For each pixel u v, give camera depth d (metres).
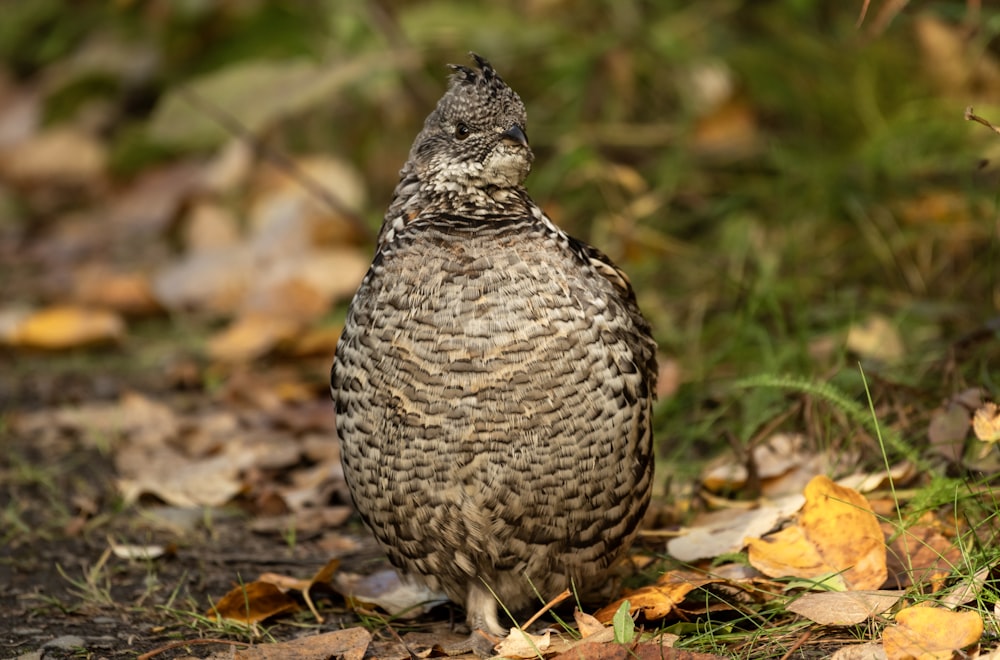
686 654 5.08
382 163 13.34
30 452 9.04
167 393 10.43
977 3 9.30
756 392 7.98
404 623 6.38
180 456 8.81
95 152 15.75
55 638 6.13
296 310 11.55
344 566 7.14
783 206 10.34
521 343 5.36
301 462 8.82
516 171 5.93
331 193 12.52
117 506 7.96
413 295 5.45
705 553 6.45
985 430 5.88
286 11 14.31
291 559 7.26
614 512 5.71
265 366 10.84
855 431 7.22
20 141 16.25
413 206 6.01
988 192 9.73
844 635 5.53
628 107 12.30
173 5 14.95
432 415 5.40
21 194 15.92
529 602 6.02
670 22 12.85
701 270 10.22
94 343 11.37
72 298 12.48
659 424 8.42
